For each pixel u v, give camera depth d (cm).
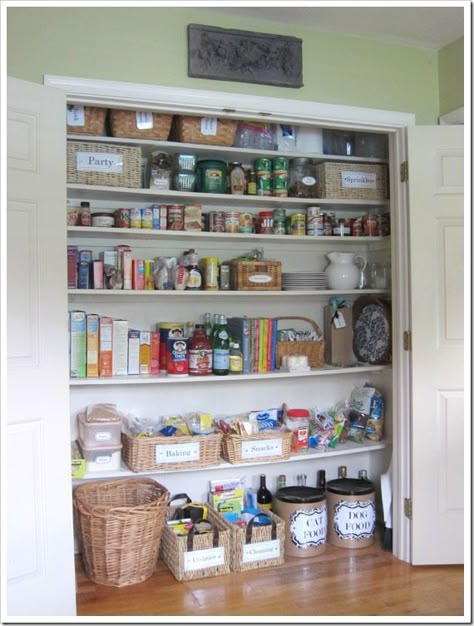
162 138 290
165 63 260
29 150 231
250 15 272
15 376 226
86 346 291
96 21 251
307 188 325
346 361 343
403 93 303
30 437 229
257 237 310
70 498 241
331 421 334
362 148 335
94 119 277
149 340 304
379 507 351
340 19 277
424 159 292
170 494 319
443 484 294
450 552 294
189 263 309
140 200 312
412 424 293
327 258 352
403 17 275
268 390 344
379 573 284
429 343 292
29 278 230
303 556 302
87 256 291
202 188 304
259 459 304
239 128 309
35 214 233
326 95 287
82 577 279
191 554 275
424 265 291
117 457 292
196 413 328
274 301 345
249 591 265
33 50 241
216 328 312
